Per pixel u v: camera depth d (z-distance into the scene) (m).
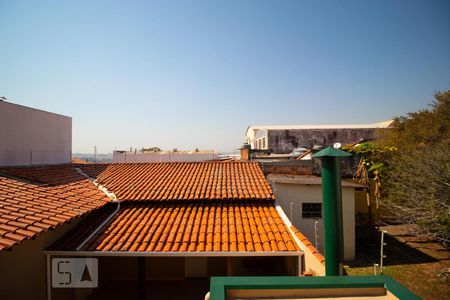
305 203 12.91
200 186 10.64
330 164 3.17
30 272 6.63
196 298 9.40
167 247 7.15
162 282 10.65
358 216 16.81
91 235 7.71
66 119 13.72
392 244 14.16
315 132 36.12
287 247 7.10
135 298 9.40
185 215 8.90
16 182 8.47
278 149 35.62
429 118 20.34
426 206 11.84
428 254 12.60
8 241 5.34
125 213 9.09
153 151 35.81
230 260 7.46
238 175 11.89
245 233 7.88
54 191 8.66
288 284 2.68
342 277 2.78
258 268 11.23
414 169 13.93
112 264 10.92
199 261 11.05
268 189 10.35
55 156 12.77
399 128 22.53
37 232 5.98
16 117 10.32
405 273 10.56
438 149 14.05
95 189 10.26
